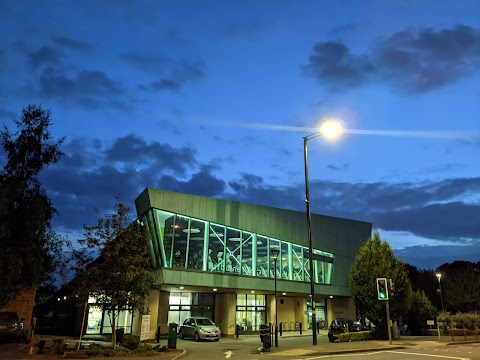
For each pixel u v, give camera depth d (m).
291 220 40.91
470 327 36.44
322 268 43.25
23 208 18.11
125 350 17.16
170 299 33.97
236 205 36.16
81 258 18.38
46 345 17.48
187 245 32.12
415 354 18.22
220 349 21.53
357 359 16.12
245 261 35.81
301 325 40.72
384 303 27.05
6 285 17.22
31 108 18.98
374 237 28.97
